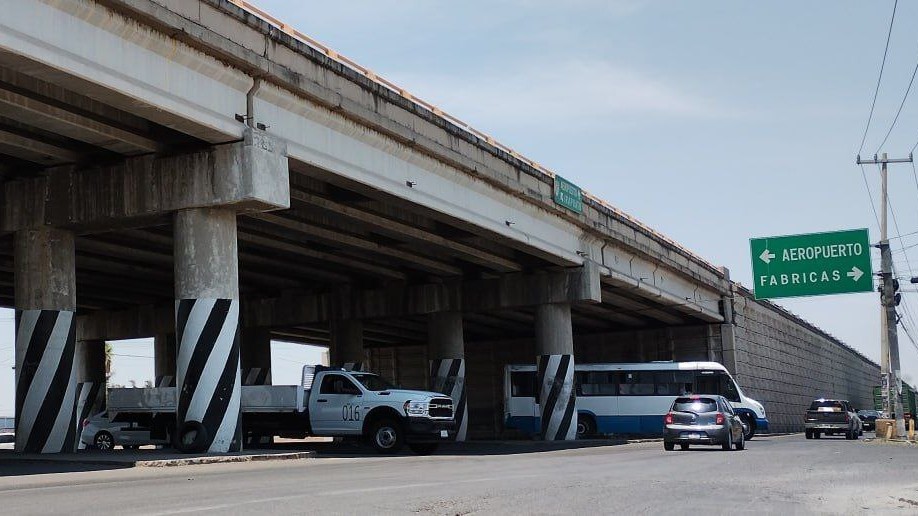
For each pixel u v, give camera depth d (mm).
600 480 16203
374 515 10414
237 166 22812
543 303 43406
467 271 44656
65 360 25328
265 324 48875
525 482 15609
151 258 37031
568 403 43125
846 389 100062
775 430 68938
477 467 20219
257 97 23422
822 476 17594
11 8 17344
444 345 47406
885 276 41906
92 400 52375
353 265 41344
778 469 19703
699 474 18016
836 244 40969
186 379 22828
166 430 31375
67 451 25172
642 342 66312
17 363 25047
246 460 21859
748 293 66750
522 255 42219
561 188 39844
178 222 23453
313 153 25156
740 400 49781
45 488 14078
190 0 20875
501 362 72062
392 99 28422
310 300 48031
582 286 42719
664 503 12320
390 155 28781
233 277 23562
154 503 11555
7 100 19844
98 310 52094
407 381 74062
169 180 23453
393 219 33500
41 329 24969
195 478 16203
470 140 33000
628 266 47812
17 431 24828
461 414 46844
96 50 19047
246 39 22625
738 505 12188
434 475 17297
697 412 30141
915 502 12750
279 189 23391
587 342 68625
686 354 64375
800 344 80125
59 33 18266
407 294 46188
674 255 53375
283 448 33344
